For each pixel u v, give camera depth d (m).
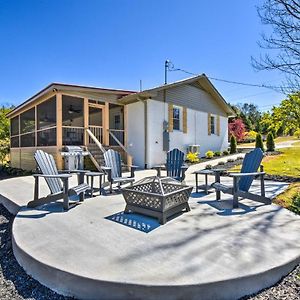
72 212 4.04
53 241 2.87
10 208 4.97
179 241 2.81
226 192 4.36
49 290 2.28
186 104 13.64
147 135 11.45
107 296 2.05
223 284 2.03
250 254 2.48
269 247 2.64
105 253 2.54
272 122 8.75
